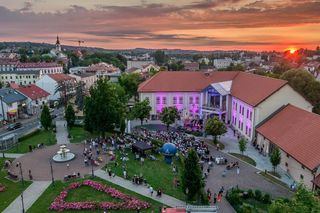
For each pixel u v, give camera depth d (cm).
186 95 8431
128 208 3625
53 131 7038
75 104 10594
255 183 4375
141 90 8350
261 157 5494
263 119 6166
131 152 5631
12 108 8556
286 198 3800
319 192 3797
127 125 7044
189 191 3703
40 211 3578
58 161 5088
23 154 5512
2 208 3650
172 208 3294
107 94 6228
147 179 4438
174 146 5150
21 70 15425
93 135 6738
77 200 3816
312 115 5009
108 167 4866
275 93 6062
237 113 7319
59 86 10900
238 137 6725
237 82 8138
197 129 7225
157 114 8531
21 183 4300
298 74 8319
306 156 4250
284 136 5125
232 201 3709
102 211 3588
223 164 5075
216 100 8156
